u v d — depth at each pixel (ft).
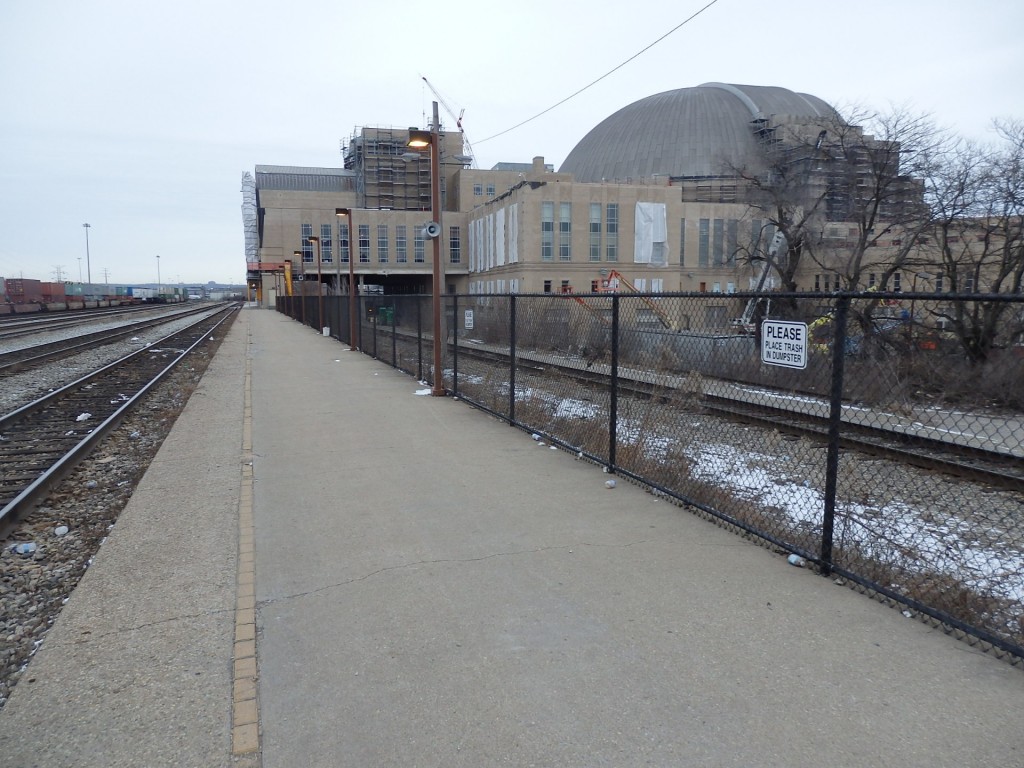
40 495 22.35
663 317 32.53
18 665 12.29
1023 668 11.15
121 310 285.64
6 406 41.55
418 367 48.08
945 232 54.75
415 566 15.30
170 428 33.30
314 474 22.97
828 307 23.84
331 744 9.44
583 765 8.96
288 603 13.61
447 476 22.63
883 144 61.36
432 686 10.74
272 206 304.50
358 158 358.84
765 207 76.84
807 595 13.82
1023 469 22.95
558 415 31.22
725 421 30.76
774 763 8.94
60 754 9.25
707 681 10.78
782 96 309.42
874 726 9.65
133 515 19.01
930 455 24.59
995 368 22.02
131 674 11.16
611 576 14.73
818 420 27.86
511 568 15.17
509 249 221.25
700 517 18.54
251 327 135.33
